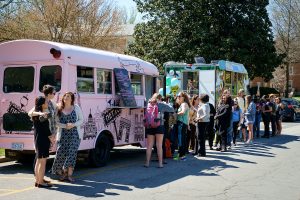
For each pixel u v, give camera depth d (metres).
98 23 31.92
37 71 10.10
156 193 8.17
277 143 17.12
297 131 23.39
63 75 9.77
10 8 25.41
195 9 32.12
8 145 10.28
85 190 8.28
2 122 10.41
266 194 8.26
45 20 29.33
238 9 32.53
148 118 10.95
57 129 8.91
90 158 10.71
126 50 36.72
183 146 12.53
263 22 33.09
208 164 11.69
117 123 11.55
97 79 10.79
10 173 10.02
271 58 33.50
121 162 11.95
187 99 12.66
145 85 13.31
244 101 17.42
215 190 8.53
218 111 14.41
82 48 10.62
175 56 32.88
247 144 16.56
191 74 18.25
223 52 31.12
